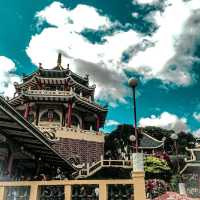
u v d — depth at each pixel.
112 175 40.22
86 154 50.78
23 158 21.62
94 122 65.56
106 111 60.56
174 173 48.44
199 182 45.91
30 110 58.41
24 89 62.06
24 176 24.52
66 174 29.11
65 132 50.53
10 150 17.62
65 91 56.00
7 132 16.66
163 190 34.97
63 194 11.55
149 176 44.38
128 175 40.19
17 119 14.05
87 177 39.91
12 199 11.75
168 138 90.44
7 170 17.41
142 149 69.75
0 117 14.20
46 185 11.67
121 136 76.38
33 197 11.37
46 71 59.00
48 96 55.28
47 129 50.22
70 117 55.28
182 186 28.52
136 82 15.88
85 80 62.41
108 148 76.25
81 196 11.40
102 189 11.27
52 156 22.95
